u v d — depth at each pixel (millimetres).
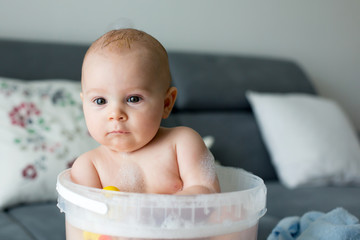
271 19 2355
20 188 1238
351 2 2604
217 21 2193
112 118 606
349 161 1775
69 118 1383
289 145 1769
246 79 1957
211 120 1814
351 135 1882
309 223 827
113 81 600
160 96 636
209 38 2182
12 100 1332
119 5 1919
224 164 1742
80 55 1625
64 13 1800
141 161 655
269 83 2010
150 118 620
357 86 2674
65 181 584
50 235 1042
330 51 2570
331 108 1949
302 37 2469
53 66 1550
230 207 544
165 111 696
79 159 676
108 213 525
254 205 578
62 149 1315
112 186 603
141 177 650
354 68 2654
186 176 636
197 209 522
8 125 1287
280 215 1299
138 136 620
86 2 1842
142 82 608
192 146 648
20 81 1417
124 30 665
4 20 1687
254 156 1820
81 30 1840
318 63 2539
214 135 1777
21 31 1721
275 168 1852
